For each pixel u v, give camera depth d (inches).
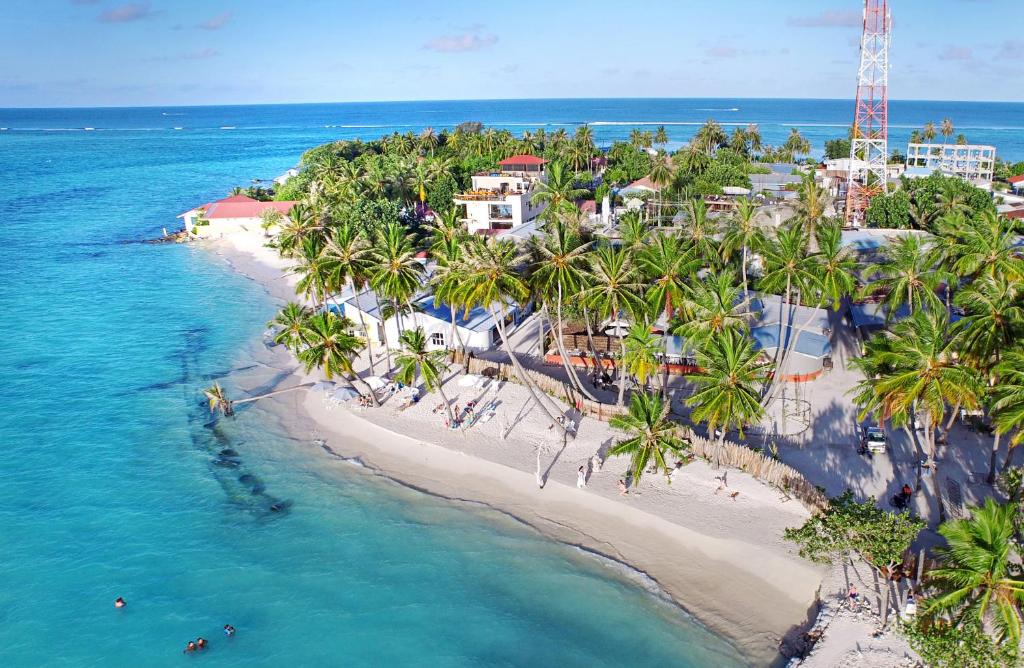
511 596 1588.3
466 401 2407.7
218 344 3245.6
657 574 1631.4
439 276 2480.3
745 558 1632.6
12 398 2677.2
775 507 1765.5
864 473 1879.9
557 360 2657.5
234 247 5231.3
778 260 2206.0
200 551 1770.4
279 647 1459.2
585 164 6259.8
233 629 1503.4
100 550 1782.7
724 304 1937.7
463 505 1921.8
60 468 2176.4
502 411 2335.1
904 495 1731.1
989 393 1641.2
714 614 1510.8
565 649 1435.8
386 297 2647.6
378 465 2132.1
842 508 1579.7
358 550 1760.6
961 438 2003.0
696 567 1633.9
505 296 2421.3
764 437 2081.7
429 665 1405.0
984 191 3882.9
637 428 1770.4
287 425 2417.6
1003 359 1619.1
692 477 1900.8
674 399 2335.1
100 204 7199.8
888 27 4020.7
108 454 2257.6
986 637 1219.2
